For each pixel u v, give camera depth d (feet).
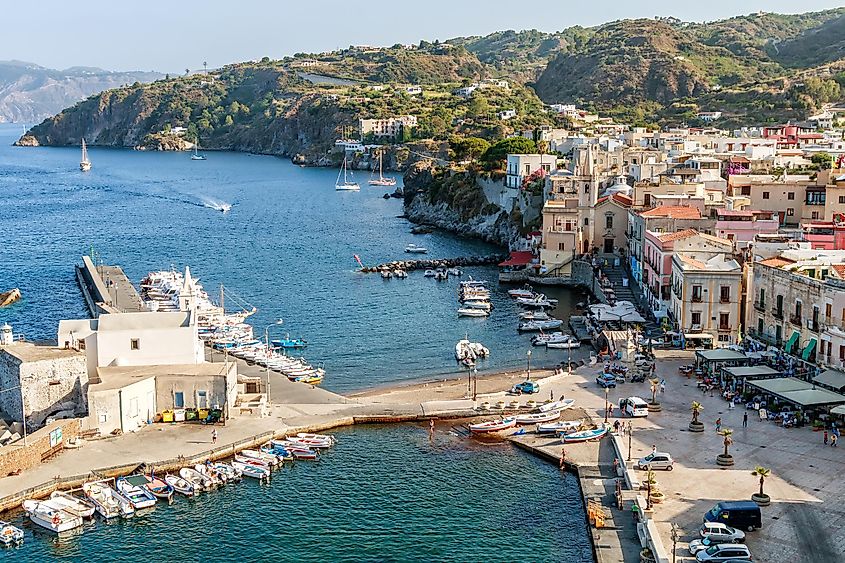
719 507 238.07
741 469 277.64
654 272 493.36
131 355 353.92
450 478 290.15
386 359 442.09
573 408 342.85
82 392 321.93
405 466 299.58
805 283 360.07
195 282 595.06
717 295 419.33
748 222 513.45
